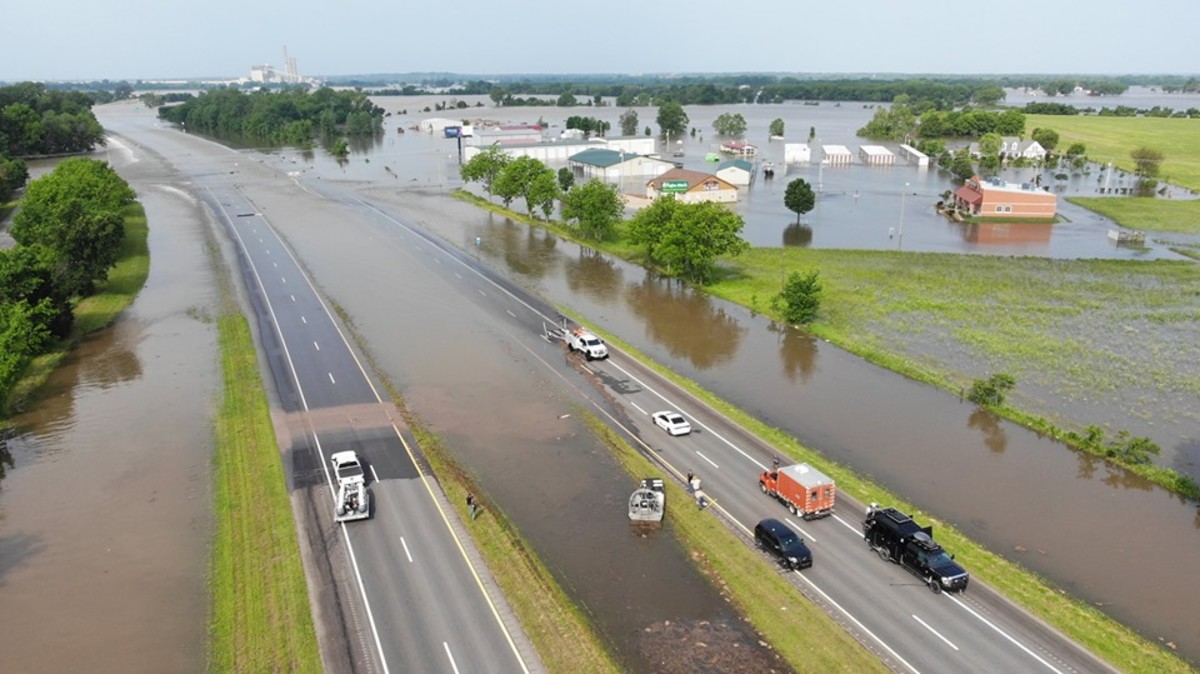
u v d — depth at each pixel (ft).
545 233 431.02
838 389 218.59
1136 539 146.41
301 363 234.79
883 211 495.82
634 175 638.94
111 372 230.68
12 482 168.96
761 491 161.79
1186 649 116.67
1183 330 265.75
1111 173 649.20
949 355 242.58
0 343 216.33
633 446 181.47
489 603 125.90
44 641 119.96
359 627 120.26
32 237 325.62
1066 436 186.29
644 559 138.31
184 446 184.14
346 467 163.94
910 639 116.67
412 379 221.87
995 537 146.72
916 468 173.17
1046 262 358.02
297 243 396.57
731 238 324.60
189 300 301.02
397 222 454.81
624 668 111.55
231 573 135.23
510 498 159.12
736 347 253.65
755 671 110.73
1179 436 188.85
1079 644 115.55
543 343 253.03
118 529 150.30
